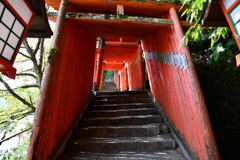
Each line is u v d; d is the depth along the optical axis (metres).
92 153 2.67
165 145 2.75
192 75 2.14
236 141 2.29
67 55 2.73
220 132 2.52
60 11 2.62
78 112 3.61
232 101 2.44
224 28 2.11
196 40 3.19
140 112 3.94
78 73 3.49
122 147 2.75
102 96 5.07
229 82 2.51
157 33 3.71
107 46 7.44
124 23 3.02
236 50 2.41
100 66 7.29
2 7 1.17
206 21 1.79
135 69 7.70
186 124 2.44
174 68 2.81
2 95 5.52
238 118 2.32
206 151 1.83
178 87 2.69
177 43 2.63
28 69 6.24
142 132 3.15
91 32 4.28
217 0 1.47
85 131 3.18
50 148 2.18
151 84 4.73
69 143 2.78
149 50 4.51
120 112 3.92
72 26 2.98
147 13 3.49
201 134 1.95
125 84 11.05
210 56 2.96
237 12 1.26
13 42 1.34
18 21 1.36
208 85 2.90
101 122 3.53
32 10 1.54
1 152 2.91
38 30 1.97
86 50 4.04
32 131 1.81
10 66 1.32
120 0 3.05
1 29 1.19
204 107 1.94
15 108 5.95
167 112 3.38
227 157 2.37
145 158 2.44
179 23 2.74
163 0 3.08
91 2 3.11
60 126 2.56
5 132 3.50
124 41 7.71
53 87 2.16
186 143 2.46
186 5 2.99
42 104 1.96
